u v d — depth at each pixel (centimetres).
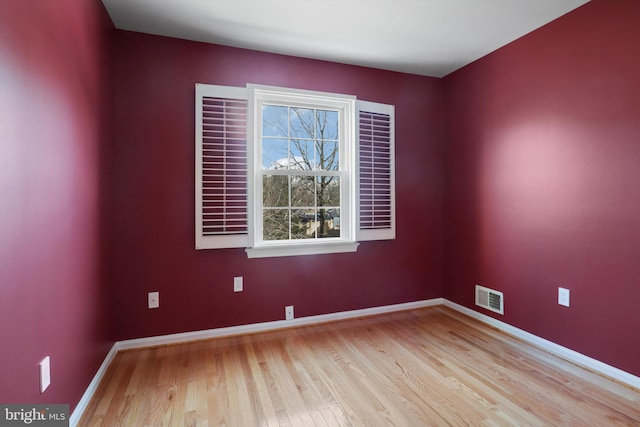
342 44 269
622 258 197
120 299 245
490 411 172
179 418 167
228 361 228
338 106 309
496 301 286
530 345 252
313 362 226
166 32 248
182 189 258
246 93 269
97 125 200
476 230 307
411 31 250
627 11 192
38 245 128
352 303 313
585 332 217
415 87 337
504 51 274
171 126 254
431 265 345
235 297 273
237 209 269
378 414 170
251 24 238
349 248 309
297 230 296
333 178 309
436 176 345
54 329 142
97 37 199
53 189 141
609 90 202
